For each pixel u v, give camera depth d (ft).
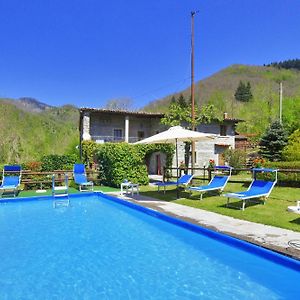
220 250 20.03
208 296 13.46
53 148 123.54
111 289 14.26
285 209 28.07
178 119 76.38
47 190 48.42
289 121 121.19
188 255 19.08
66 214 32.86
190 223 23.70
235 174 76.74
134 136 93.30
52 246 21.24
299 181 41.98
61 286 14.64
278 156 74.84
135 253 19.57
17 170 48.11
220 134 96.27
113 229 26.11
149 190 46.91
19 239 23.08
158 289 14.23
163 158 84.33
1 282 15.14
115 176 51.96
